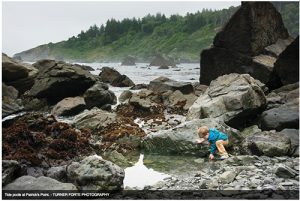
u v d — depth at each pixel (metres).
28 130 12.30
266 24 30.69
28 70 22.61
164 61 114.81
